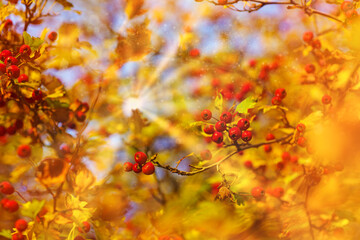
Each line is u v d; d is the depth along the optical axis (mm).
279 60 1169
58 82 1070
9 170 1051
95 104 1113
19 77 999
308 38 1095
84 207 1044
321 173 1045
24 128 1057
